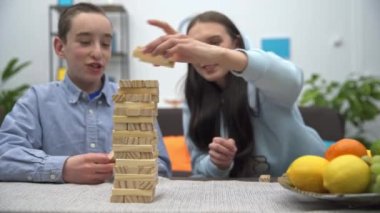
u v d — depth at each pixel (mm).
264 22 2971
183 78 1578
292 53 2969
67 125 1093
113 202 575
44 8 3078
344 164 531
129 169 587
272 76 966
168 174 1006
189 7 3000
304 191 570
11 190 668
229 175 1169
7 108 2588
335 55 2955
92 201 580
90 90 1148
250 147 1235
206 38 1228
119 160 589
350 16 2943
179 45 796
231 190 676
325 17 2949
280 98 1108
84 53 1073
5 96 2721
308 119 1779
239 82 1261
